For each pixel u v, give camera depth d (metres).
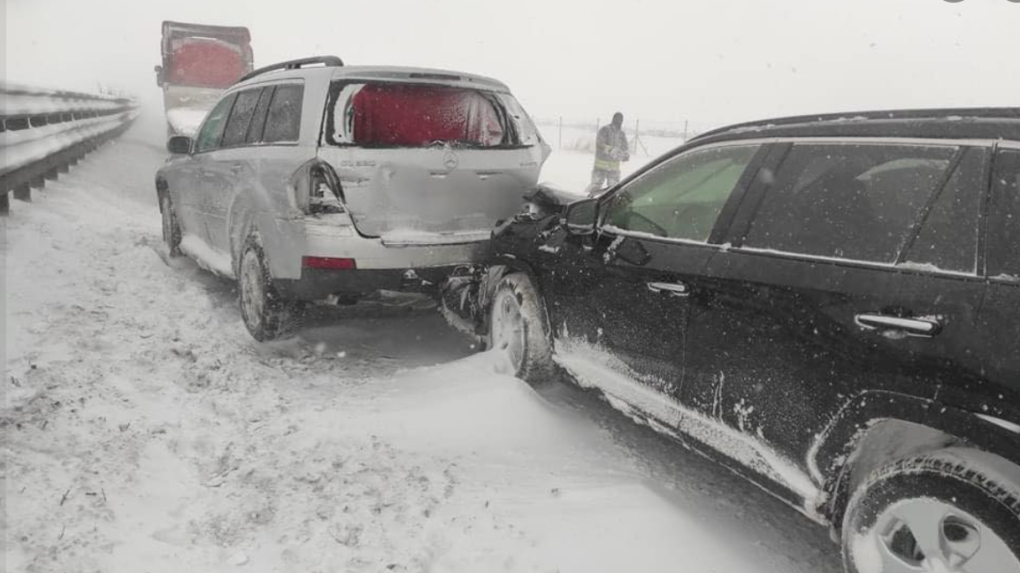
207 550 2.98
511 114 5.59
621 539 3.17
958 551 2.41
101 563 2.79
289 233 4.92
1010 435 2.28
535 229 4.80
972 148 2.70
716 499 3.61
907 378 2.55
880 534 2.61
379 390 4.75
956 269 2.57
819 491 2.92
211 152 6.48
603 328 4.08
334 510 3.30
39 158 8.41
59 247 6.81
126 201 11.23
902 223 2.80
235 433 4.01
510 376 4.72
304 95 5.11
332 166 4.79
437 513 3.32
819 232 3.05
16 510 2.97
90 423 3.78
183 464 3.65
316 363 5.25
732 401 3.26
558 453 4.03
